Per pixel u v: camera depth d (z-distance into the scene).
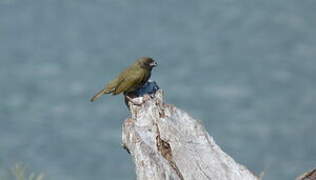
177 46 135.88
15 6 172.50
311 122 80.19
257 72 109.81
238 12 157.25
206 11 162.50
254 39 137.25
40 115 84.81
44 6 172.25
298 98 93.31
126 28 155.62
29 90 100.50
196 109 89.62
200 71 111.31
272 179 59.97
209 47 132.62
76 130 76.69
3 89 101.31
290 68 112.00
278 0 161.88
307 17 151.38
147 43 140.50
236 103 90.56
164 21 159.62
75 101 92.94
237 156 68.50
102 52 132.38
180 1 171.50
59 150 67.50
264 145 70.56
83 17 165.38
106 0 176.88
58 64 119.25
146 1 173.12
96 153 65.88
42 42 142.75
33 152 66.62
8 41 143.62
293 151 67.56
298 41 133.38
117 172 60.72
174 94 97.44
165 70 112.38
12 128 77.94
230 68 113.81
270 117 82.75
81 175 60.06
